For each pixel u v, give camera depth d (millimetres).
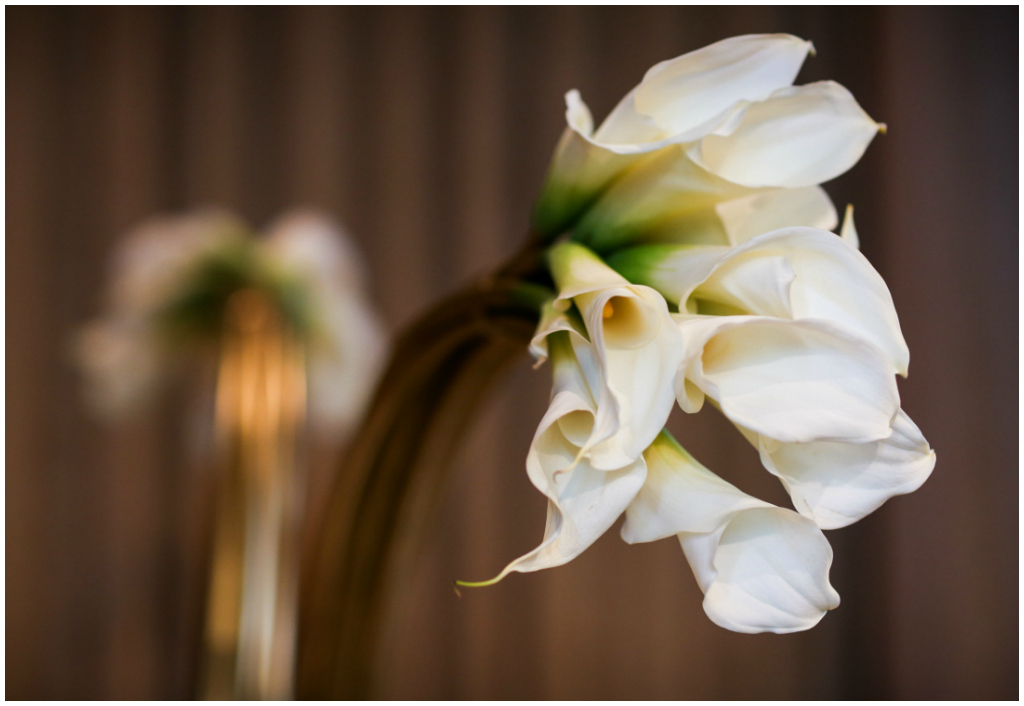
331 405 1294
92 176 2205
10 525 2191
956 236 2061
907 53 2076
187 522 2182
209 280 1213
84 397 2199
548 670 2125
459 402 770
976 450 2051
